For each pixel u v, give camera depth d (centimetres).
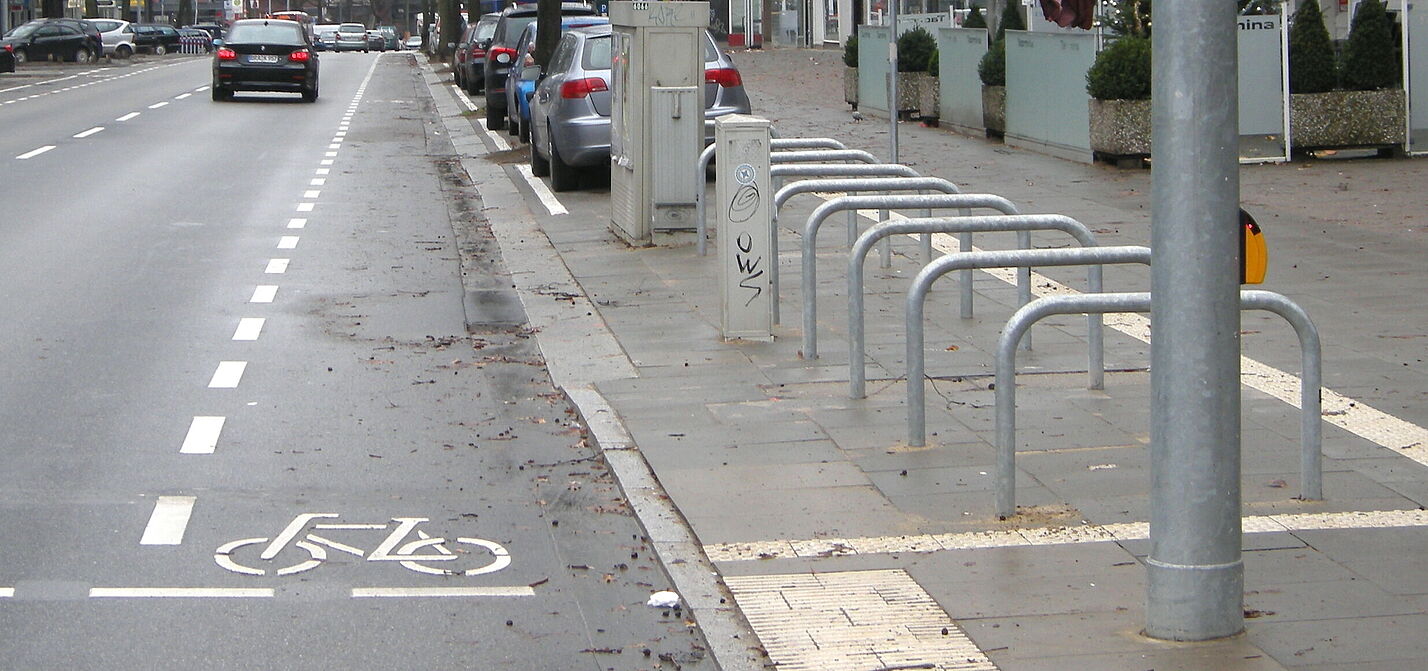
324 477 749
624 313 1134
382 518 689
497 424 850
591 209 1747
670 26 1416
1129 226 1499
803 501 696
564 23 2675
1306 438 680
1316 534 636
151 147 2520
